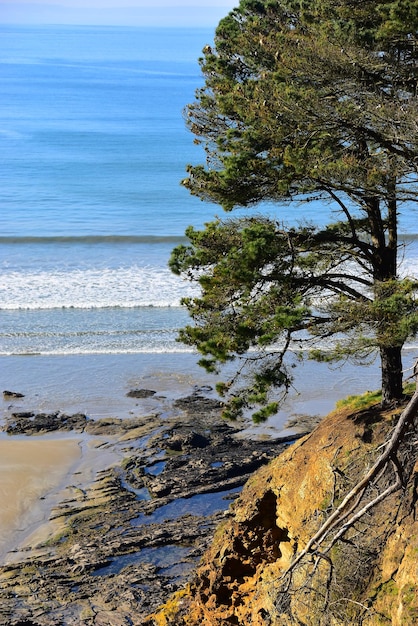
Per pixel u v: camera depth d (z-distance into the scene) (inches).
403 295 569.0
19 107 5556.1
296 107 597.9
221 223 687.1
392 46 633.6
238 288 621.3
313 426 1130.0
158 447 1073.5
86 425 1149.7
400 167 586.2
